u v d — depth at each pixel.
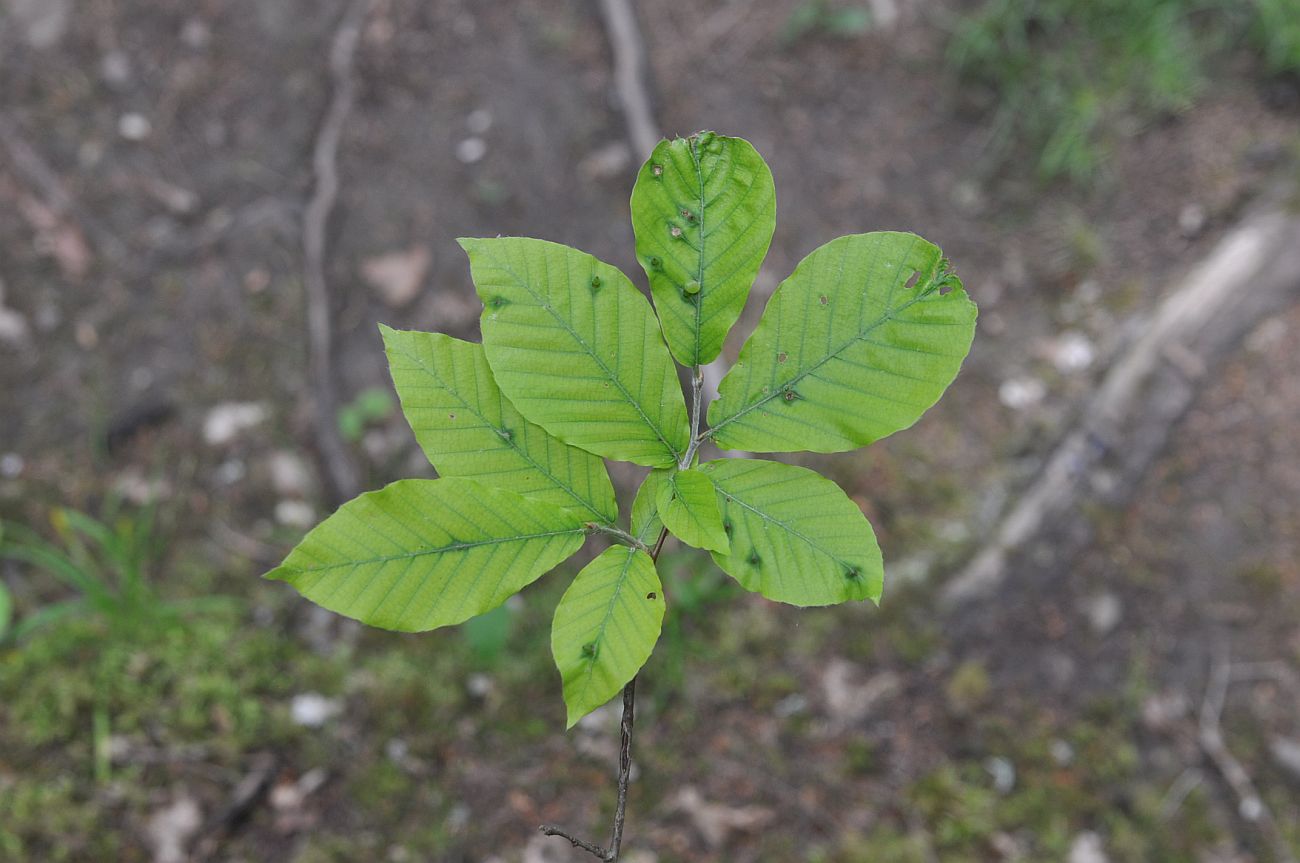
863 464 3.18
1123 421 3.11
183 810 2.48
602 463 0.90
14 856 2.35
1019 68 3.91
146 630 2.74
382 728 2.69
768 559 0.84
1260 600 2.88
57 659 2.68
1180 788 2.67
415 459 3.19
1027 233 3.65
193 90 3.84
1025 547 2.99
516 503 0.86
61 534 2.97
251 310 3.43
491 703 2.75
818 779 2.67
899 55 4.10
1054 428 3.21
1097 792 2.66
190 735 2.60
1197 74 3.78
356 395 3.31
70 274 3.40
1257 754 2.69
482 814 2.58
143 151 3.68
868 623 2.92
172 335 3.36
